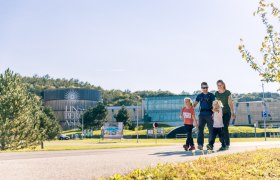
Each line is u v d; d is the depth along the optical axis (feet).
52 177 18.89
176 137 291.17
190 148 38.45
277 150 38.52
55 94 586.45
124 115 445.78
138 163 25.50
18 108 121.90
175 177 19.90
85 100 597.52
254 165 26.86
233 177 21.15
